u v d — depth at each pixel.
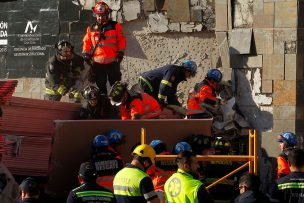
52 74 37.12
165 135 31.36
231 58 37.16
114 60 37.53
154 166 28.33
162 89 34.16
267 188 35.97
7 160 30.52
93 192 23.22
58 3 41.44
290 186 24.09
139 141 31.27
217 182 28.48
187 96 39.03
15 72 42.66
